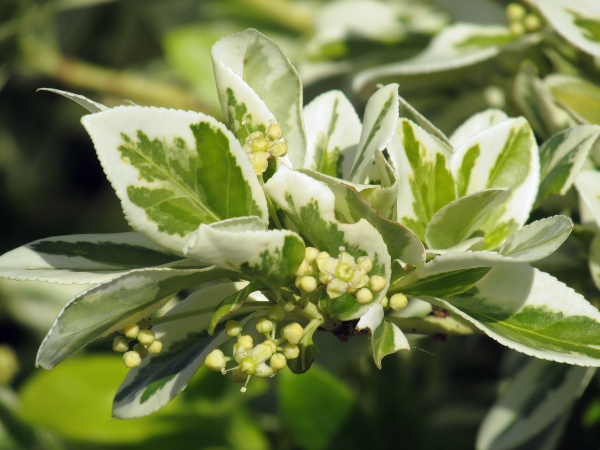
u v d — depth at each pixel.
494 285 0.47
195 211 0.45
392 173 0.44
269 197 0.46
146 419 0.59
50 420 0.59
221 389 0.59
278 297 0.46
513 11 0.58
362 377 0.64
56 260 0.47
